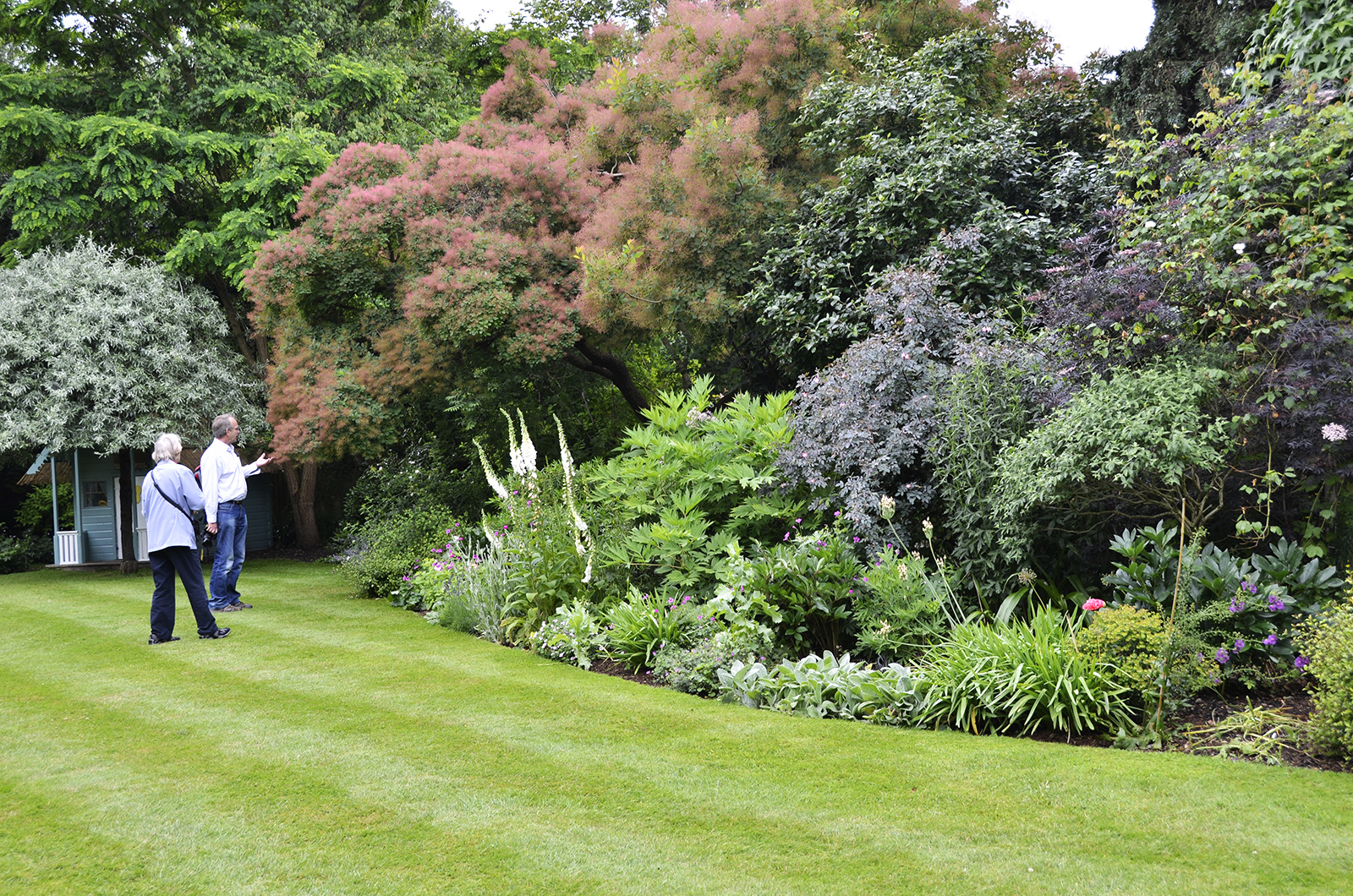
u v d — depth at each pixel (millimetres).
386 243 10867
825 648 5973
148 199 14477
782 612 5895
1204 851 2957
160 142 14516
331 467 17750
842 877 2898
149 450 14055
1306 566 4641
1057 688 4215
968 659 4629
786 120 10938
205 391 13977
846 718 4703
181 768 3986
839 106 9555
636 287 9758
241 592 9852
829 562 5887
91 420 13102
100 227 15391
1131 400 4930
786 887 2848
